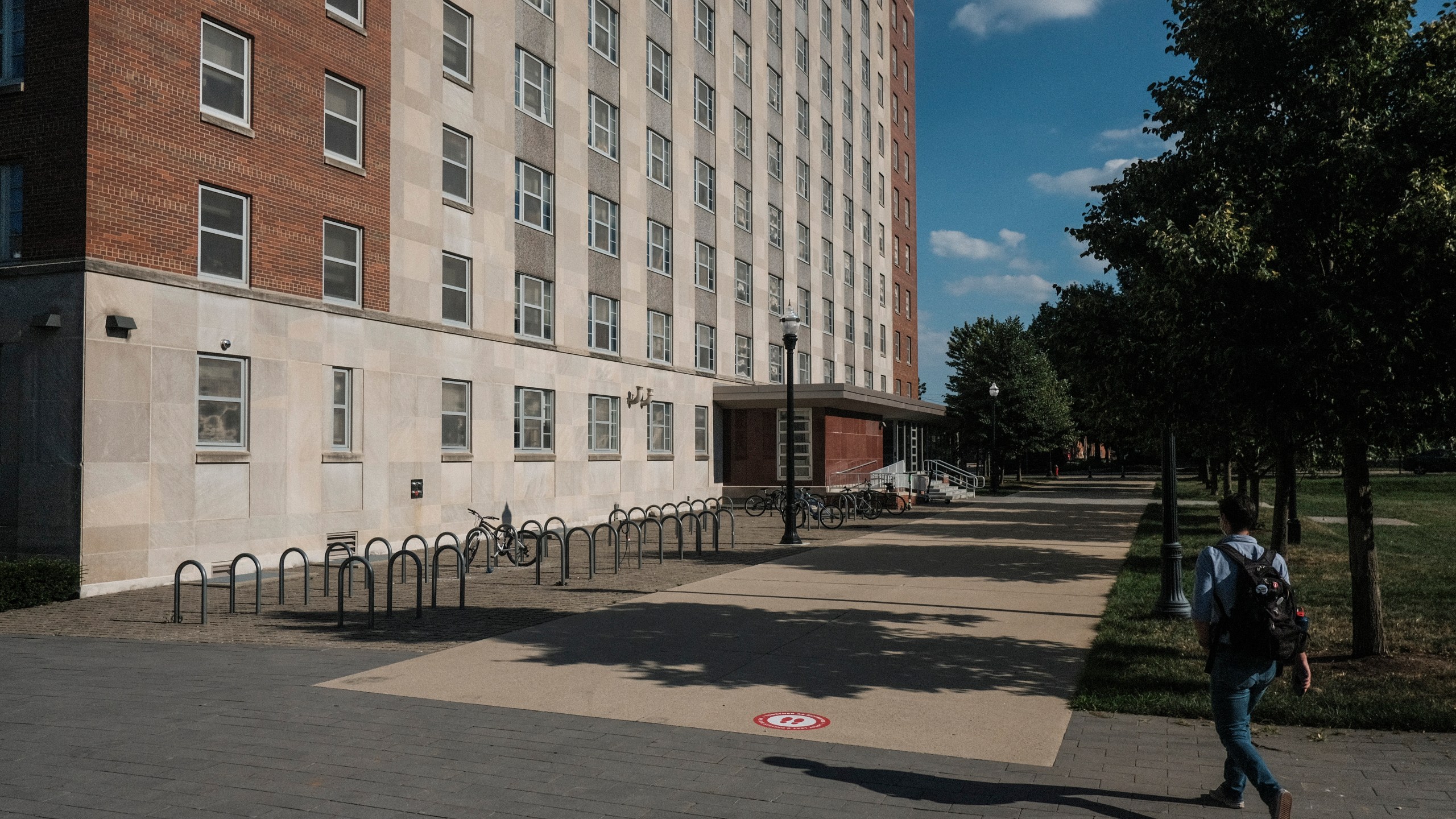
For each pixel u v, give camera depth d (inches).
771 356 1598.2
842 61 1956.2
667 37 1295.5
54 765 241.3
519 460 964.6
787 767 242.8
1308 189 330.3
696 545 807.7
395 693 319.9
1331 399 316.5
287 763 243.6
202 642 416.5
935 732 275.0
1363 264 324.2
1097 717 292.4
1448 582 559.5
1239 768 209.5
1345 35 332.2
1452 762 245.6
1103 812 212.4
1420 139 315.3
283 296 694.5
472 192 908.0
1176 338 331.6
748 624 446.6
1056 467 2755.9
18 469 566.6
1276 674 208.8
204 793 221.5
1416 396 307.0
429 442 842.8
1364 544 362.6
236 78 670.5
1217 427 354.3
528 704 305.4
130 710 295.9
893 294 2252.7
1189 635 409.1
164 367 603.5
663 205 1275.8
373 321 783.7
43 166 568.4
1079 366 390.9
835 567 658.8
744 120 1536.7
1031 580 592.7
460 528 878.4
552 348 1021.2
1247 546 213.5
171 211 613.0
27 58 575.2
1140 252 378.3
